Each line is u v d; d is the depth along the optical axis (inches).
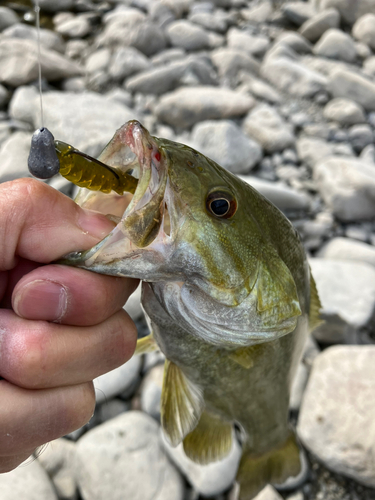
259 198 5.5
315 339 12.5
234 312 5.0
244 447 8.4
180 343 5.8
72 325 4.7
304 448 10.6
